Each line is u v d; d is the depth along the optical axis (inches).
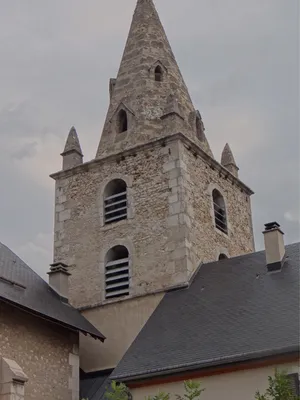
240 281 725.9
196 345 624.1
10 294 658.2
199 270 799.1
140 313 787.4
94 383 748.6
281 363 564.7
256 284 705.0
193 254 803.4
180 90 982.4
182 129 889.5
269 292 675.4
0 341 624.7
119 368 630.5
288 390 418.3
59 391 679.1
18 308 648.4
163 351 634.2
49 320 679.7
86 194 901.8
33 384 647.8
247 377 575.5
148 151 871.7
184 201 822.5
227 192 938.1
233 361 578.6
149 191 850.8
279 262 721.6
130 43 1016.9
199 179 874.8
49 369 675.4
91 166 909.2
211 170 912.3
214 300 705.0
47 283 774.5
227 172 944.3
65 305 758.5
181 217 812.0
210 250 845.8
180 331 661.9
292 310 622.8
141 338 674.2
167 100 905.5
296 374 554.3
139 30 1024.2
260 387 565.9
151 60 986.7
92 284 842.2
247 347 586.6
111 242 852.6
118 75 990.4
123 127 945.5
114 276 834.2
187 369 594.9
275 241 735.1
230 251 895.7
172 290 774.5
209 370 591.8
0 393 588.4
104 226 866.8
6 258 758.5
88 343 794.8
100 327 802.2
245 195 992.2
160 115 930.7
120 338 784.3
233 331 624.4
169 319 697.0
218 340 617.9
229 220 917.8
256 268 742.5
